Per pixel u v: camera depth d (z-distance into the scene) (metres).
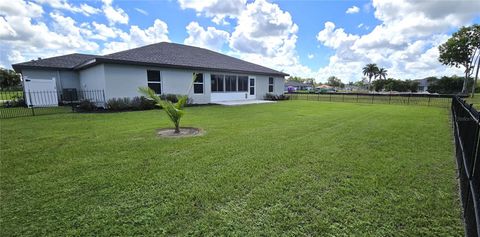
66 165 3.55
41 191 2.70
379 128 6.62
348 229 2.02
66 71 14.73
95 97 12.25
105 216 2.21
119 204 2.43
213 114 9.84
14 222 2.11
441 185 2.87
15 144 4.77
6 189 2.74
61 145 4.71
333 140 5.15
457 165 3.57
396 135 5.67
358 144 4.81
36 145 4.70
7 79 31.34
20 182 2.94
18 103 13.34
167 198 2.55
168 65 12.60
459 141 4.10
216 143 4.89
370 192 2.67
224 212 2.28
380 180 2.99
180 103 6.03
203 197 2.56
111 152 4.23
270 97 19.78
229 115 9.53
